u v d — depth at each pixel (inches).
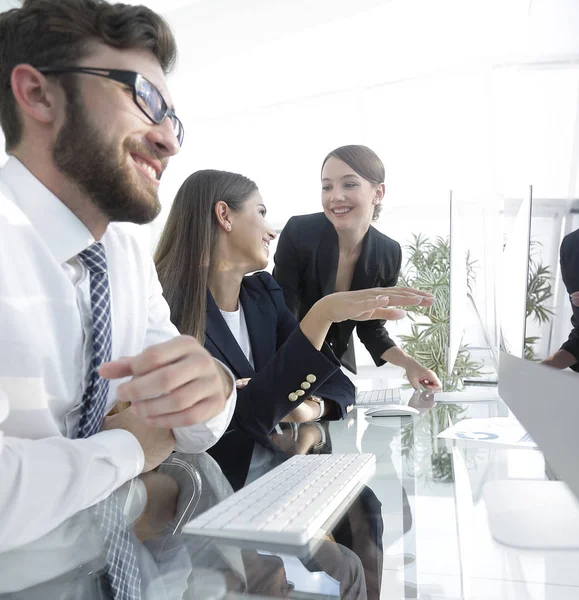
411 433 47.9
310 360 45.1
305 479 31.2
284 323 71.0
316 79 253.3
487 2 215.9
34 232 31.3
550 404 29.3
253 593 17.9
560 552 21.2
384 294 47.4
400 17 223.5
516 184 52.7
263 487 29.9
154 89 32.9
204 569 20.1
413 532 23.8
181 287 60.4
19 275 30.0
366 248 92.2
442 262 154.9
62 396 32.2
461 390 79.0
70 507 23.8
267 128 279.1
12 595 17.9
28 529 22.2
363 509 27.1
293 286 91.2
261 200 69.2
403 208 268.2
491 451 39.8
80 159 31.6
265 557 21.2
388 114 263.6
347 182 89.6
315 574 19.5
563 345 28.1
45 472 23.3
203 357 26.4
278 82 253.0
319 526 24.4
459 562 20.4
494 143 243.9
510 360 48.7
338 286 95.3
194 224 62.9
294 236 91.6
